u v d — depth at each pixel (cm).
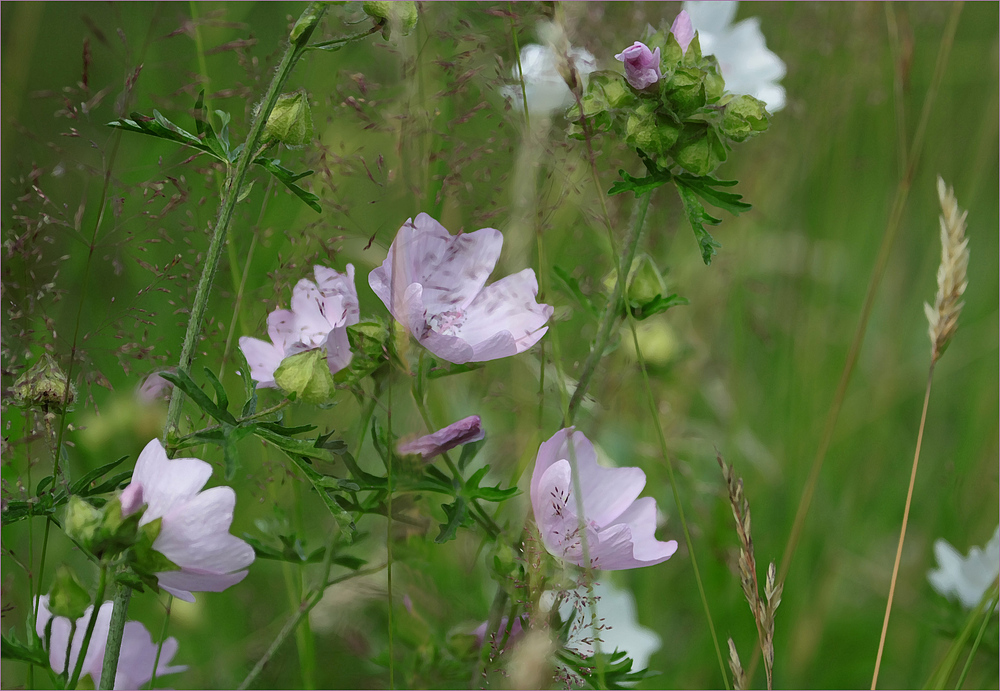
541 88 95
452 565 104
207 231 95
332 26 95
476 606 102
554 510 91
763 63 99
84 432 104
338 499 93
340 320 90
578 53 96
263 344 93
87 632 86
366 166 93
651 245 107
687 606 113
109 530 86
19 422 95
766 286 123
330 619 102
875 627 115
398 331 90
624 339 109
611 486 93
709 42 99
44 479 90
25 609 101
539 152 94
